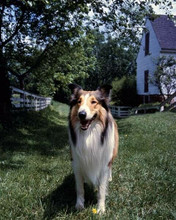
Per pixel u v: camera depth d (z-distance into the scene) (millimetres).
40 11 4477
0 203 1577
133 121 5586
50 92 7363
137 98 11453
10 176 2012
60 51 5734
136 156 2592
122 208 1555
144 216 1443
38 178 2031
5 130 3840
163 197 1651
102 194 1539
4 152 2791
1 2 4297
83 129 1395
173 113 6367
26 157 2668
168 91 8586
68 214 1474
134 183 1877
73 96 1541
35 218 1442
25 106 6301
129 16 4703
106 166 1534
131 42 5152
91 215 1433
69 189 1839
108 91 1537
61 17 4641
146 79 10445
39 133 4266
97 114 1453
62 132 4617
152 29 9773
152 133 3936
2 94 4547
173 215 1397
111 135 1538
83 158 1474
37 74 6328
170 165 2264
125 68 22688
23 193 1702
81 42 5598
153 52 9727
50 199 1646
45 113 7699
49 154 2904
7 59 4871
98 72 21578
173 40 9305
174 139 3420
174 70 8586
